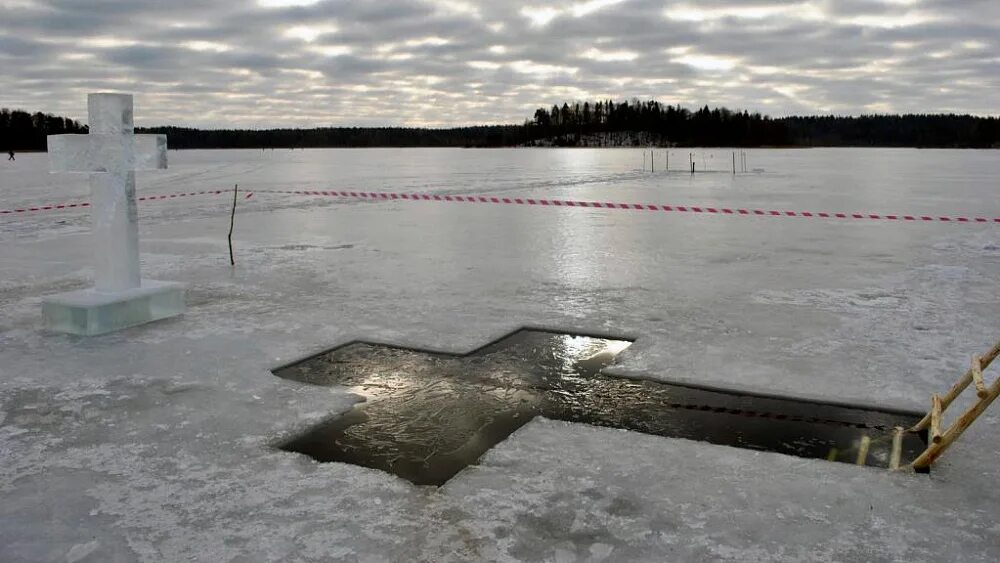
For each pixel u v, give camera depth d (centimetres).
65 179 3388
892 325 728
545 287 921
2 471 408
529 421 488
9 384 548
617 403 523
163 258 1139
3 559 321
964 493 383
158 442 448
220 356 619
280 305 814
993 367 589
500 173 4234
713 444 446
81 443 446
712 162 6269
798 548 332
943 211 1942
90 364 596
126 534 343
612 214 1855
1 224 1577
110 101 694
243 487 390
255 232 1462
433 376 580
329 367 602
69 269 1048
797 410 507
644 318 758
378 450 444
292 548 331
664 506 370
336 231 1482
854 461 428
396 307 806
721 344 661
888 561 322
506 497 379
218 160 7456
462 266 1076
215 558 323
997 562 321
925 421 460
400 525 352
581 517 359
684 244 1317
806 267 1077
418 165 5772
